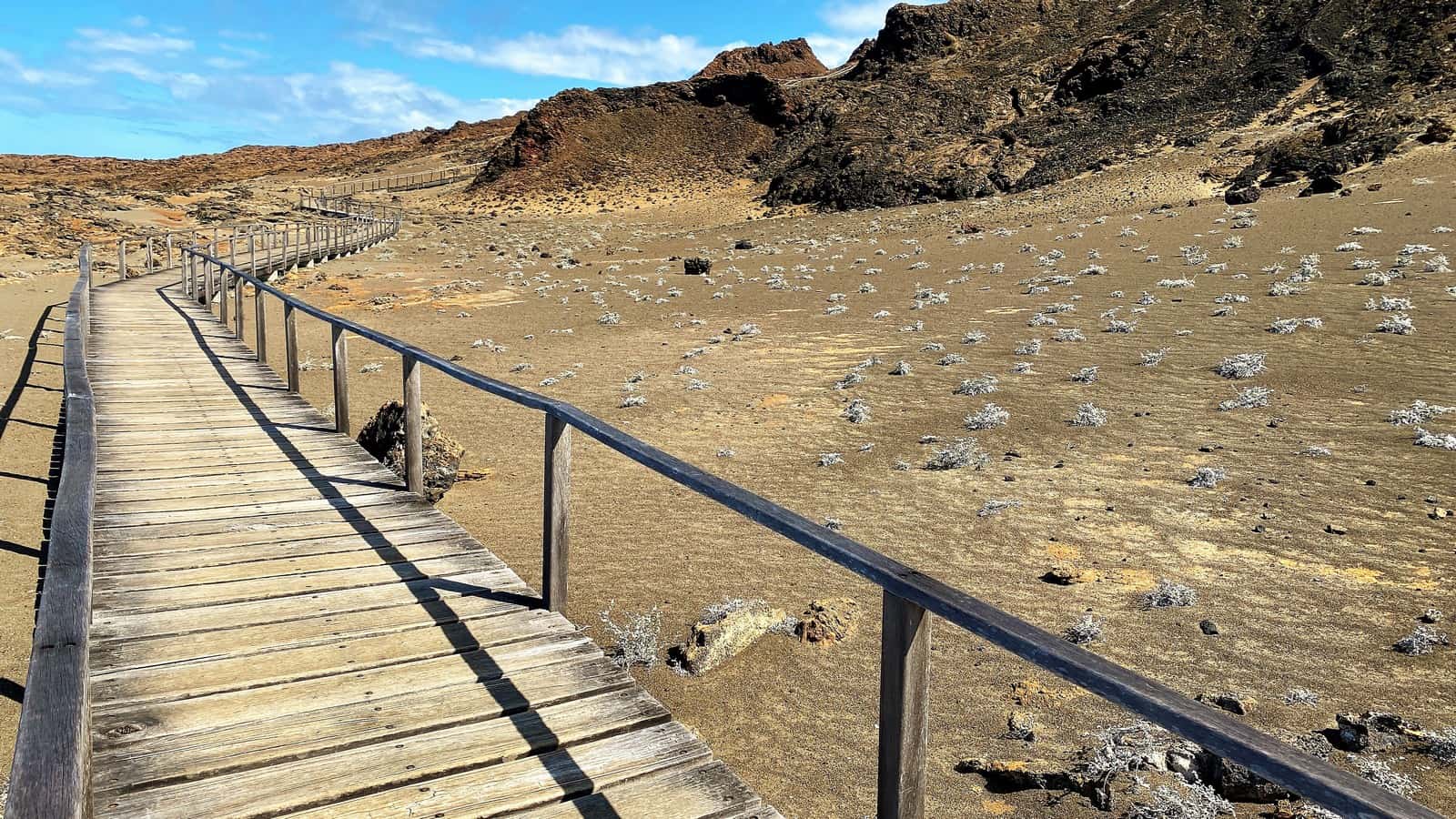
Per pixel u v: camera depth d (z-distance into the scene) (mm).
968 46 90000
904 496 10180
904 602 2385
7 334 20969
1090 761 5203
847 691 6375
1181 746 5289
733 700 6398
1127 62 70375
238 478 7793
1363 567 7477
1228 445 10820
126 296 23547
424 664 4395
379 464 8320
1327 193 38719
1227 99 61625
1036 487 10070
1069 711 5898
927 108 77438
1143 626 6875
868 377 15945
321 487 7535
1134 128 61500
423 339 22828
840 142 72688
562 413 4609
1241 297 19422
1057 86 74500
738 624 7086
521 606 5105
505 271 37812
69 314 12320
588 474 11703
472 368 19281
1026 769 5230
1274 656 6305
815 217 59688
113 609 4973
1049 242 34031
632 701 4102
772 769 5602
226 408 10859
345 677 4250
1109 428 11922
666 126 93938
